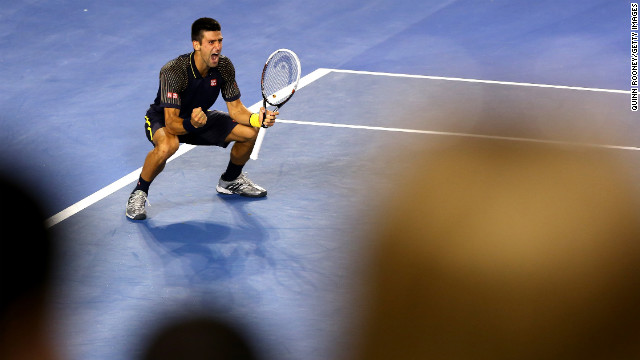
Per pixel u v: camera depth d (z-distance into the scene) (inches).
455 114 741.9
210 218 538.6
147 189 542.0
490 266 403.5
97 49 922.7
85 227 522.0
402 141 676.1
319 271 464.4
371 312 386.6
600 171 596.4
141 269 466.6
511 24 1024.2
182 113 544.7
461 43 959.6
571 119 729.0
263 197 572.1
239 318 411.8
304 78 842.8
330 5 1093.8
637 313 347.9
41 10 1039.0
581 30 995.9
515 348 355.9
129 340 393.1
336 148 662.5
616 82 828.0
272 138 682.2
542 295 394.0
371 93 800.3
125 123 721.0
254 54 917.8
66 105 761.0
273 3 1097.4
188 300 431.8
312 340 391.5
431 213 455.8
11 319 378.0
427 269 395.2
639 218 510.0
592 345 322.7
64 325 404.2
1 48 913.5
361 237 510.0
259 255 484.7
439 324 373.4
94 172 616.7
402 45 954.7
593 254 442.0
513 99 781.9
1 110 745.0
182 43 952.3
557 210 490.6
